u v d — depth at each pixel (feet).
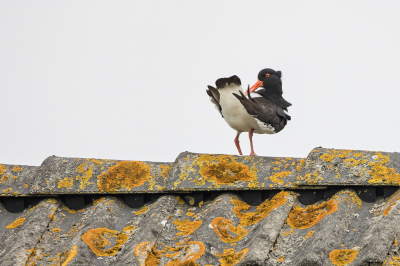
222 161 28.58
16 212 28.53
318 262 20.51
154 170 29.60
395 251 20.07
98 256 23.79
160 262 22.94
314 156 26.96
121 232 25.91
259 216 25.80
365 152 26.61
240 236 24.18
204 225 24.81
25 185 28.91
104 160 29.81
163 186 28.53
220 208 25.94
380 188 25.08
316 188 26.22
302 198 26.45
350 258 20.58
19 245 24.64
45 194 28.40
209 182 27.66
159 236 24.94
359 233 22.62
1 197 28.58
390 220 21.33
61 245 25.29
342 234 22.52
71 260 23.20
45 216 27.12
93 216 26.73
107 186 28.60
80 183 28.63
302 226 24.31
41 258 24.34
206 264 22.17
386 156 25.98
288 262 21.65
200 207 27.68
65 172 29.04
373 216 23.67
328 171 25.94
